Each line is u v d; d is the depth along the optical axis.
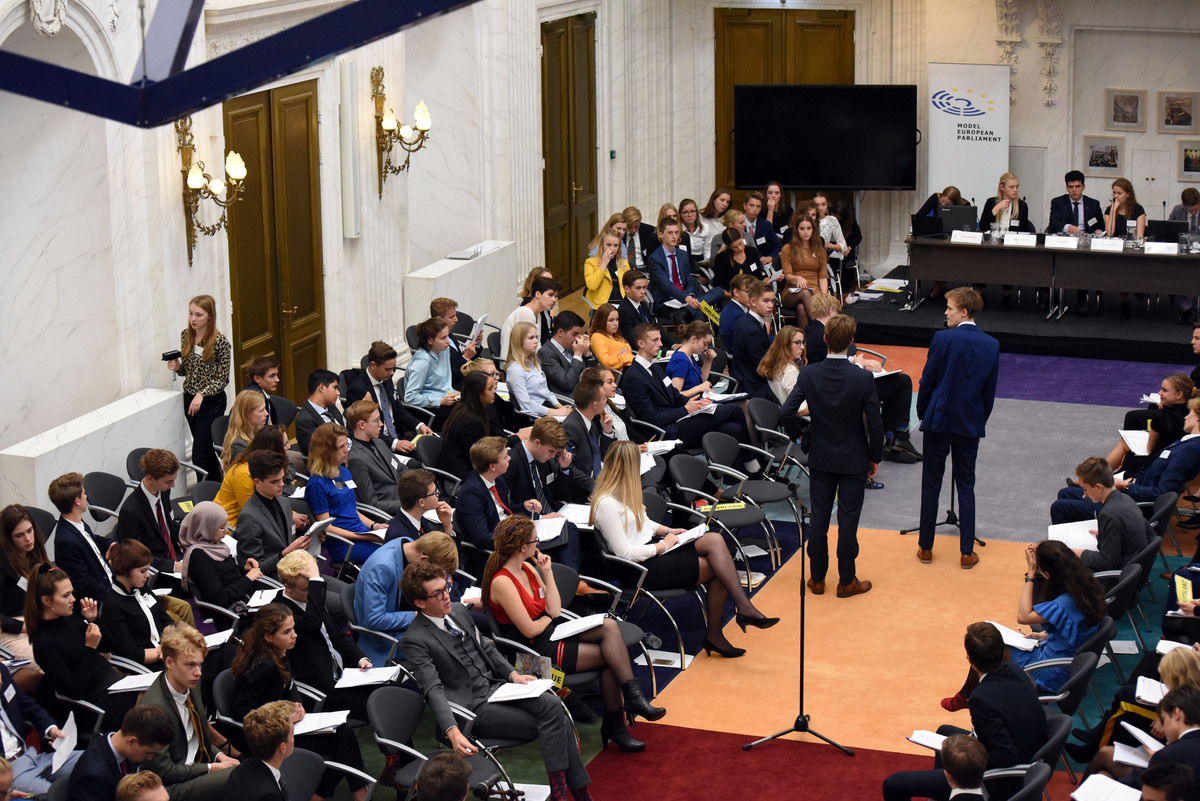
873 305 14.84
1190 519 9.00
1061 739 5.22
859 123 16.03
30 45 7.93
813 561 8.11
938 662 7.23
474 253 12.97
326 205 11.02
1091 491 7.23
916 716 6.66
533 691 5.71
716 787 6.02
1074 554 6.40
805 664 7.23
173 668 5.27
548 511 7.61
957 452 8.36
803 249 12.97
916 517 9.37
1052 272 13.70
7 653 6.01
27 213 8.54
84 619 6.00
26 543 6.46
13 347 8.59
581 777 5.79
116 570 6.05
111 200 8.61
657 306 12.43
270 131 10.22
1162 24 15.30
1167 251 13.18
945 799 5.33
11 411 8.64
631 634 6.60
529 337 9.52
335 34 2.60
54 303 8.68
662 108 17.08
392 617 6.27
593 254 12.30
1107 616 6.25
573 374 9.83
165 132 8.95
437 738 5.82
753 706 6.78
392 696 5.41
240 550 6.83
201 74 2.66
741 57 16.92
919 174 16.53
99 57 8.20
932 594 8.10
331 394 8.47
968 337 8.15
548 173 15.09
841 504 7.96
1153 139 15.72
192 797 5.11
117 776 4.89
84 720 5.78
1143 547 7.12
